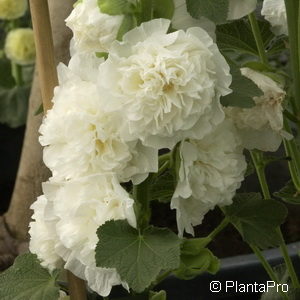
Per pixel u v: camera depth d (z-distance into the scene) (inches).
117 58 30.4
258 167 41.7
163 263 31.3
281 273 47.1
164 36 30.5
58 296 35.6
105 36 32.6
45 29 35.1
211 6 31.7
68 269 34.3
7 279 36.6
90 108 31.4
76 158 31.2
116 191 31.0
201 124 30.7
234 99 32.4
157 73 29.9
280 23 39.9
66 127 31.1
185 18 32.9
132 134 30.7
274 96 34.5
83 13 32.8
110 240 31.5
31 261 36.7
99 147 31.3
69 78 33.2
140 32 31.0
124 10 32.4
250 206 37.4
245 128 35.2
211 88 30.3
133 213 31.3
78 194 31.7
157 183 37.8
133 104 30.0
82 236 32.1
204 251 35.3
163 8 32.6
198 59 30.3
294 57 36.8
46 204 33.5
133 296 37.1
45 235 35.9
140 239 32.2
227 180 33.1
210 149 33.3
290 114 37.4
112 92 30.3
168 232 32.5
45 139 31.9
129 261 31.4
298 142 40.9
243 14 34.0
